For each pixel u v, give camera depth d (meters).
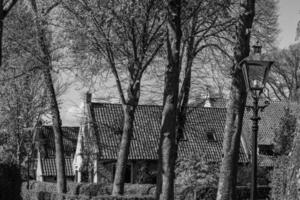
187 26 20.02
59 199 21.88
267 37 20.58
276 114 43.22
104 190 29.86
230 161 13.63
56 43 22.19
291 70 40.62
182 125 21.75
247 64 10.50
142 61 19.88
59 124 24.80
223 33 20.17
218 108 42.69
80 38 18.55
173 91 13.99
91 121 38.12
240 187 27.12
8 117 34.47
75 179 43.25
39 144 44.81
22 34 22.28
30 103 34.25
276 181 12.57
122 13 17.69
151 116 40.12
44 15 19.92
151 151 37.81
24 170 40.16
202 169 23.36
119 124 38.88
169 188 13.81
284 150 24.11
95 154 37.28
